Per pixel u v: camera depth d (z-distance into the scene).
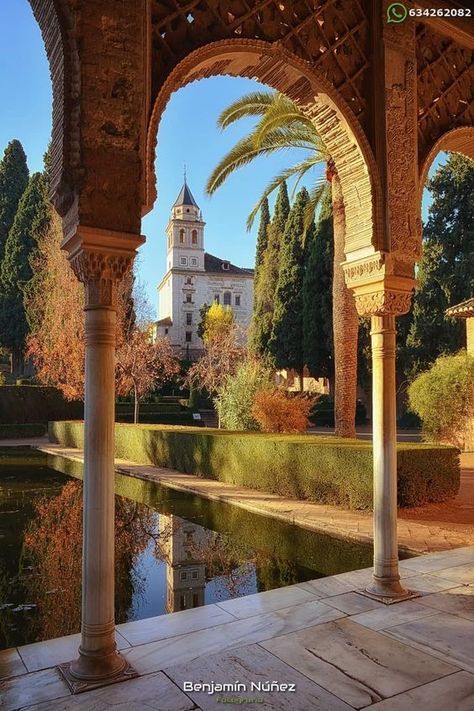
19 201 27.55
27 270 26.31
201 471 9.47
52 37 2.67
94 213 2.57
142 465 11.41
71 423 15.65
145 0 2.70
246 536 5.75
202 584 4.29
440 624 3.06
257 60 3.27
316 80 3.38
